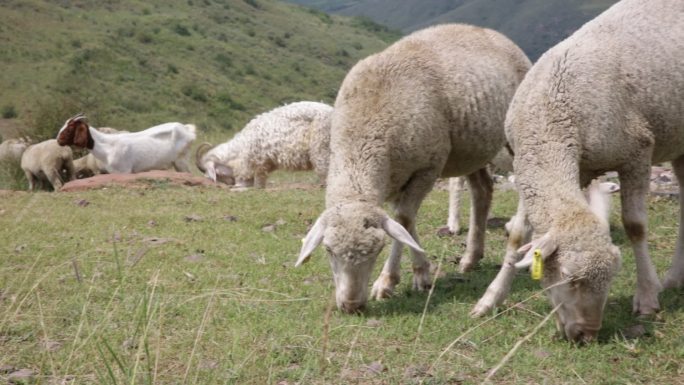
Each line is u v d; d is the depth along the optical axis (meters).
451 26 8.27
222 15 93.69
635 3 6.79
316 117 14.91
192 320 6.57
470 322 6.49
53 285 7.62
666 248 8.76
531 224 6.08
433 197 12.70
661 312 6.45
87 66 59.25
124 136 17.98
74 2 79.62
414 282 7.67
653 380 5.33
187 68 67.06
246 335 6.20
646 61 6.38
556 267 5.56
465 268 8.36
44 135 21.02
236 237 9.86
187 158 18.89
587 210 5.68
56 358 5.72
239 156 15.52
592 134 6.16
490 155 8.05
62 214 11.53
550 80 6.28
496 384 5.31
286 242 9.59
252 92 66.62
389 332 6.21
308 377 5.42
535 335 6.10
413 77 7.32
